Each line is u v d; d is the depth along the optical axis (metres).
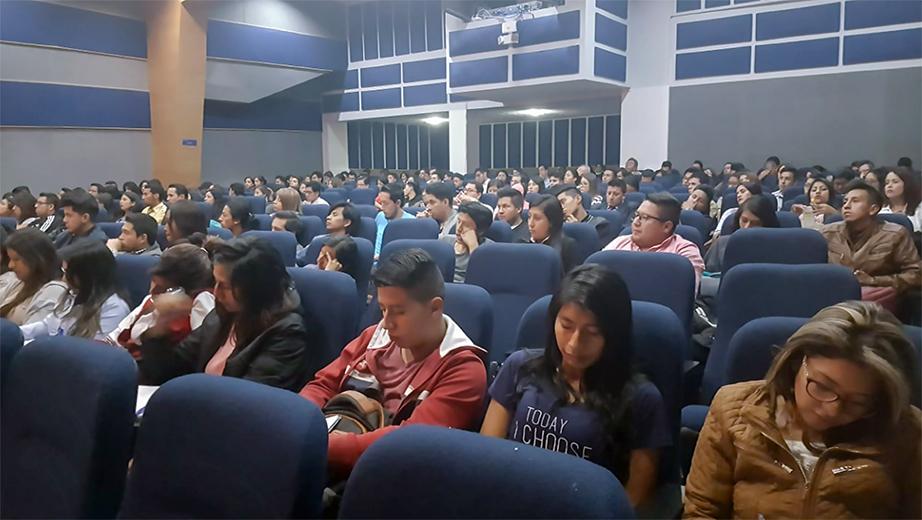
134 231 3.51
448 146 14.47
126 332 2.30
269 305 1.99
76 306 2.42
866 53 8.92
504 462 0.82
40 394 1.30
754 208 3.37
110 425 1.20
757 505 1.13
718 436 1.21
